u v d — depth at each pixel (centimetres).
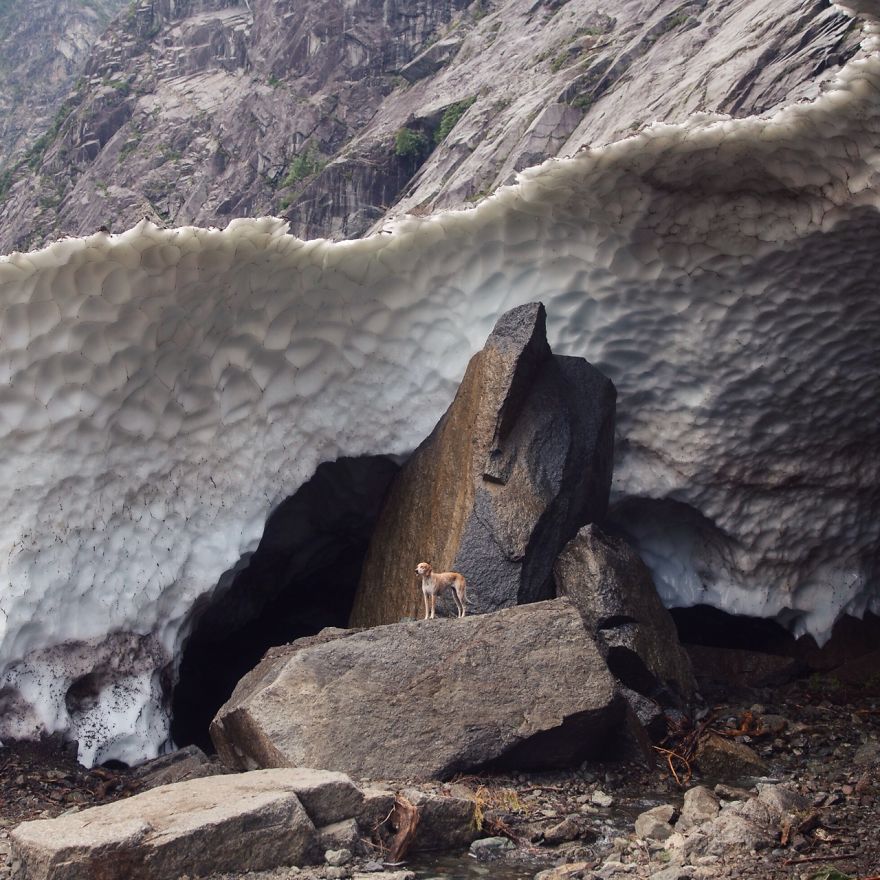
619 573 802
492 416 836
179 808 511
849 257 853
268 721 654
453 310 938
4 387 773
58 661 802
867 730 832
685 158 823
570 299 928
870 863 526
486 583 797
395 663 675
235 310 864
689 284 905
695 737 754
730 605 1016
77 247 751
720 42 2039
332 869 493
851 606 1021
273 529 991
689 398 957
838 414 958
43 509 795
